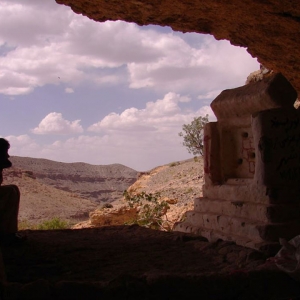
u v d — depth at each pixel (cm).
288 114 609
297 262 470
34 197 5769
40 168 11012
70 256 574
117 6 1151
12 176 6456
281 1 1041
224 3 1091
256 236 569
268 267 464
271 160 598
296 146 612
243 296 439
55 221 2627
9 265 521
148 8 1144
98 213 2442
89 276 479
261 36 1230
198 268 505
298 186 608
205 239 682
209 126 752
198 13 1166
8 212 633
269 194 589
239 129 712
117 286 407
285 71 1358
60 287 398
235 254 537
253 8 1095
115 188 11644
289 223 567
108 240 702
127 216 2408
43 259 554
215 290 431
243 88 694
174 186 3073
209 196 754
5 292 391
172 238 694
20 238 643
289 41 1212
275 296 446
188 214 788
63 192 6612
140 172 4525
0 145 623
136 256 576
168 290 418
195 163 3903
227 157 735
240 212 636
